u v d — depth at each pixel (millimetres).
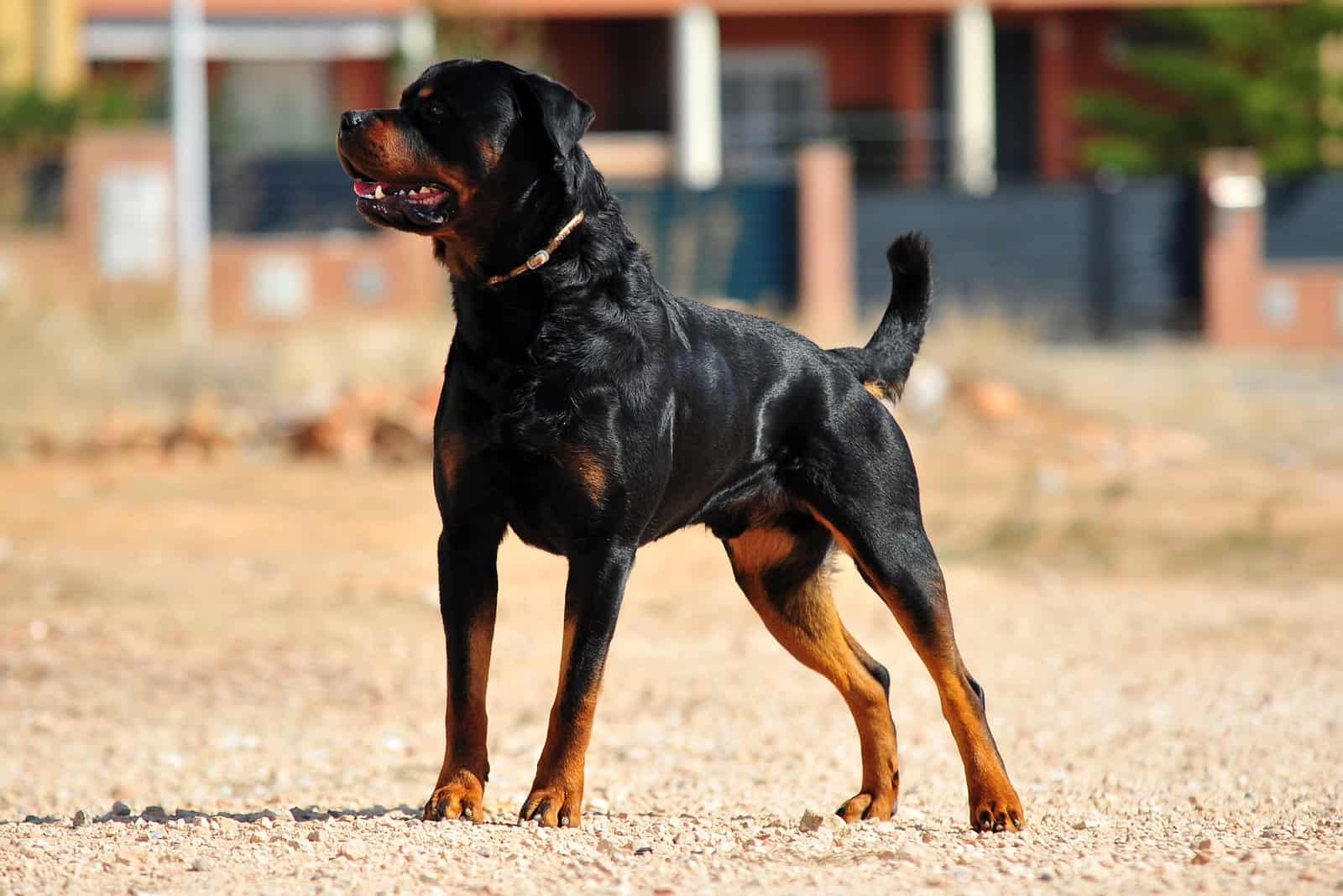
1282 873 6008
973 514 17781
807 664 8180
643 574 15391
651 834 7082
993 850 6688
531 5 37406
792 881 6066
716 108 39531
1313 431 22766
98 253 29438
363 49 37281
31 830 7164
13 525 16172
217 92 36656
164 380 22875
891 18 40281
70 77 37656
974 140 38531
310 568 15016
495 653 12586
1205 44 41188
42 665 11867
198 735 10477
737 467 7566
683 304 7617
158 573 14617
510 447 6957
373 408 20031
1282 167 38188
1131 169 39094
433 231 7027
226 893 5910
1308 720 10258
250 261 31047
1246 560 16172
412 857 6414
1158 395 24594
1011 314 33438
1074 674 11992
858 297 33906
